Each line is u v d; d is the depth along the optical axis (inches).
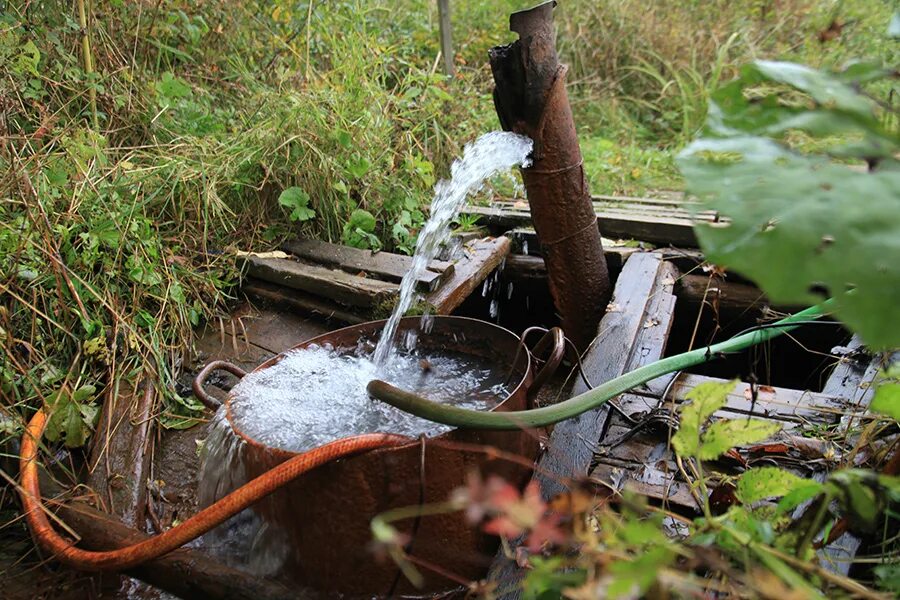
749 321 102.8
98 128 122.2
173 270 103.0
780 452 67.0
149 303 101.9
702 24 239.5
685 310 106.7
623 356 84.3
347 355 77.6
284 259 115.0
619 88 230.1
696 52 232.4
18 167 96.0
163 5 153.2
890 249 25.7
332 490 55.7
